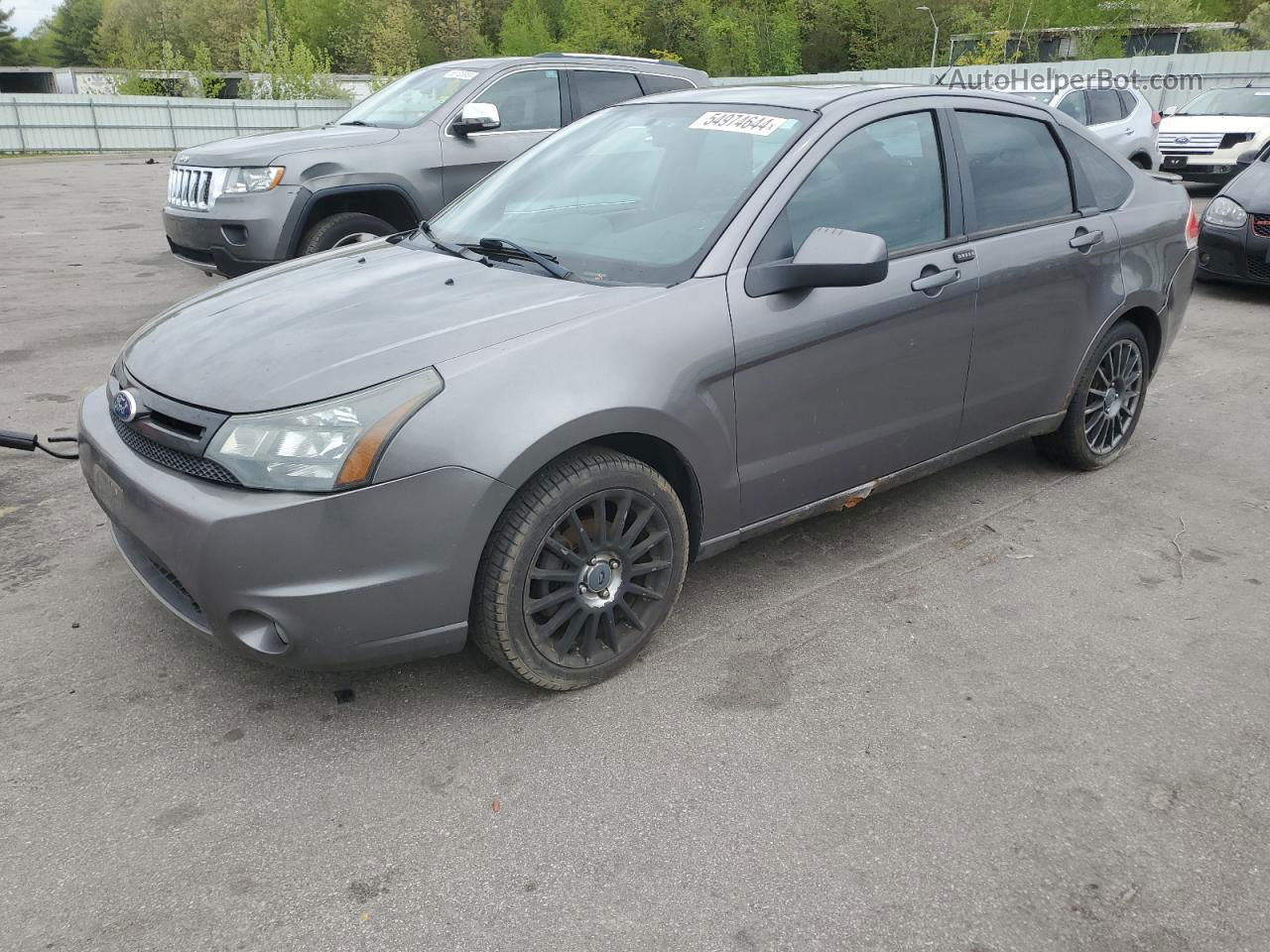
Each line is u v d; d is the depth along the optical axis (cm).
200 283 910
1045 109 425
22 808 250
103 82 5216
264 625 257
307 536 246
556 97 813
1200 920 219
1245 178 852
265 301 316
